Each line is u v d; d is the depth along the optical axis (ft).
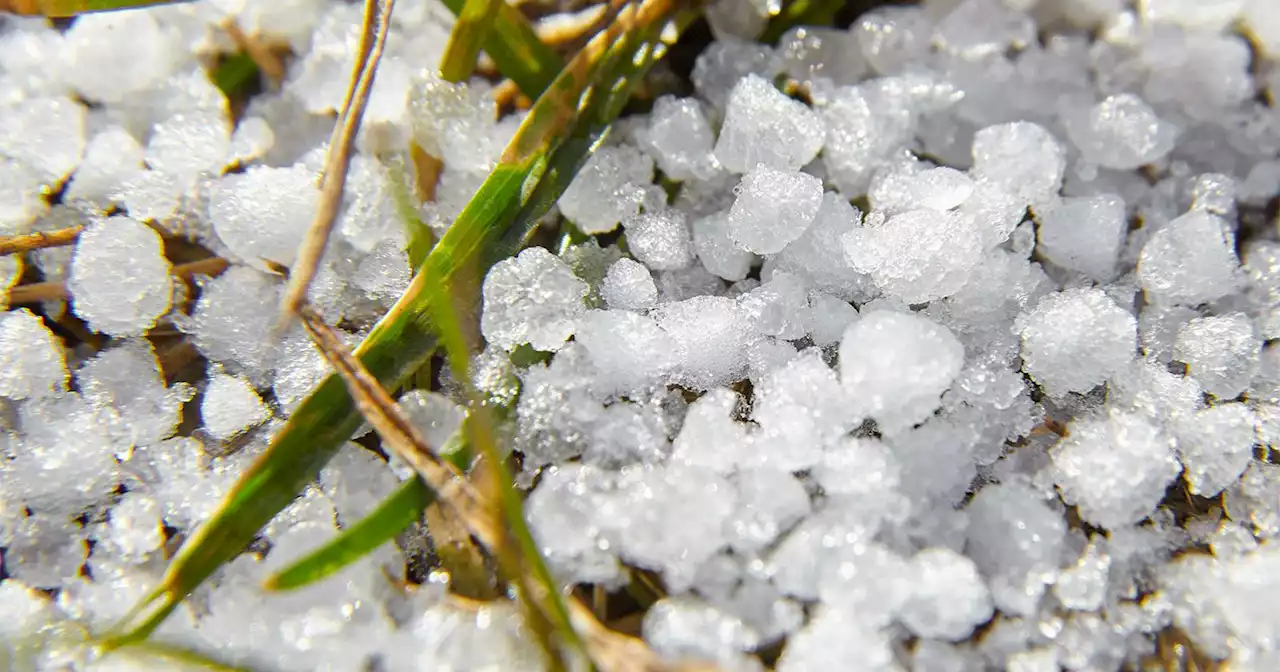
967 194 0.45
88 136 0.47
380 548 0.43
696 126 0.46
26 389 0.44
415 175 0.46
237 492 0.42
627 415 0.44
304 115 0.47
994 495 0.43
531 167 0.45
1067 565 0.43
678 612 0.42
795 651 0.41
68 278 0.46
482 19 0.45
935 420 0.44
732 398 0.43
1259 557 0.42
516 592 0.42
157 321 0.45
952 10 0.48
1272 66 0.47
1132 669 0.43
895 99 0.46
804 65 0.48
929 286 0.45
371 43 0.44
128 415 0.44
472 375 0.44
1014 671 0.42
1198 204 0.46
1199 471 0.44
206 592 0.43
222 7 0.47
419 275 0.43
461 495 0.42
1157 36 0.47
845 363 0.43
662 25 0.46
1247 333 0.44
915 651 0.42
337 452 0.43
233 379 0.44
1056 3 0.48
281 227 0.45
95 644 0.42
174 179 0.46
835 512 0.42
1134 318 0.44
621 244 0.46
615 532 0.42
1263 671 0.42
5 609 0.42
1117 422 0.43
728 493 0.42
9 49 0.47
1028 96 0.47
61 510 0.44
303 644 0.42
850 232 0.45
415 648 0.42
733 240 0.45
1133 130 0.46
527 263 0.44
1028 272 0.45
